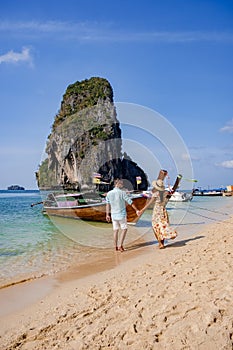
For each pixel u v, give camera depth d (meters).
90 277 5.39
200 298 3.41
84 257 6.95
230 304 3.16
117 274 5.27
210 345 2.55
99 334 3.04
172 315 3.15
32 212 17.50
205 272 4.40
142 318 3.21
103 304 3.85
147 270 5.13
